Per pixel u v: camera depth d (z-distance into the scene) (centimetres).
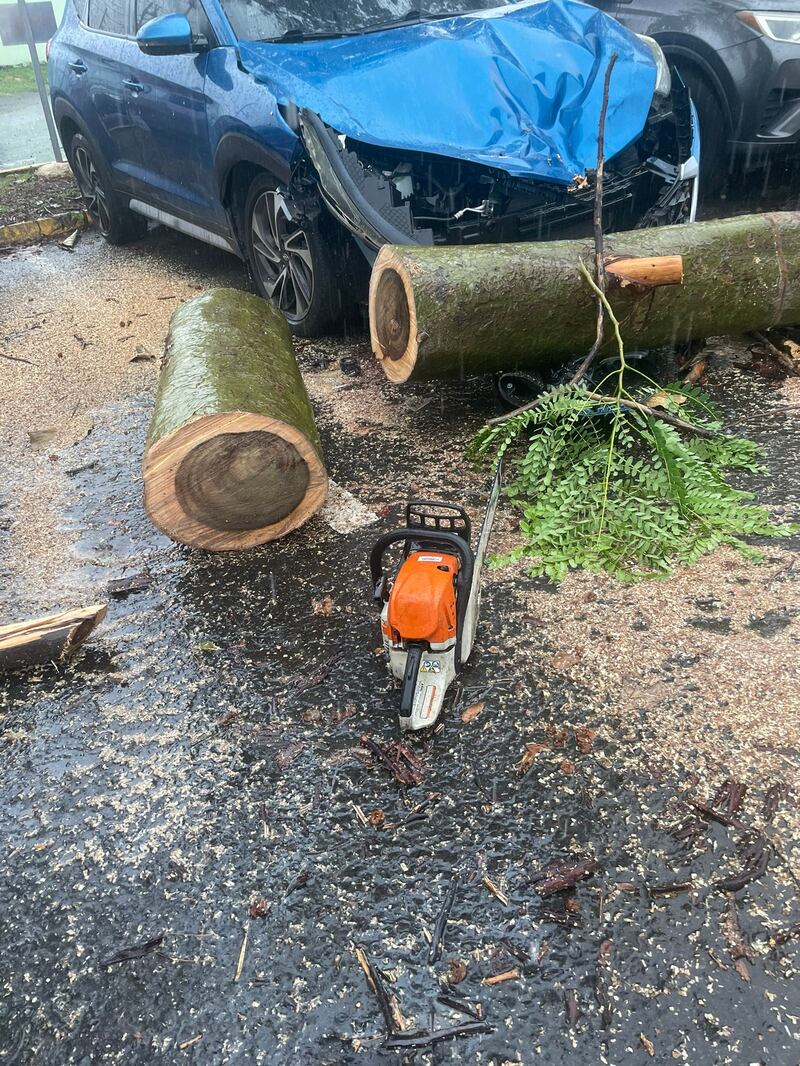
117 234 726
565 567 304
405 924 198
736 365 449
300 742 249
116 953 198
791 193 652
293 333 524
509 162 384
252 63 432
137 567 334
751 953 186
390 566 320
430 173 414
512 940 193
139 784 240
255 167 493
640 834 214
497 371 393
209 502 319
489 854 212
